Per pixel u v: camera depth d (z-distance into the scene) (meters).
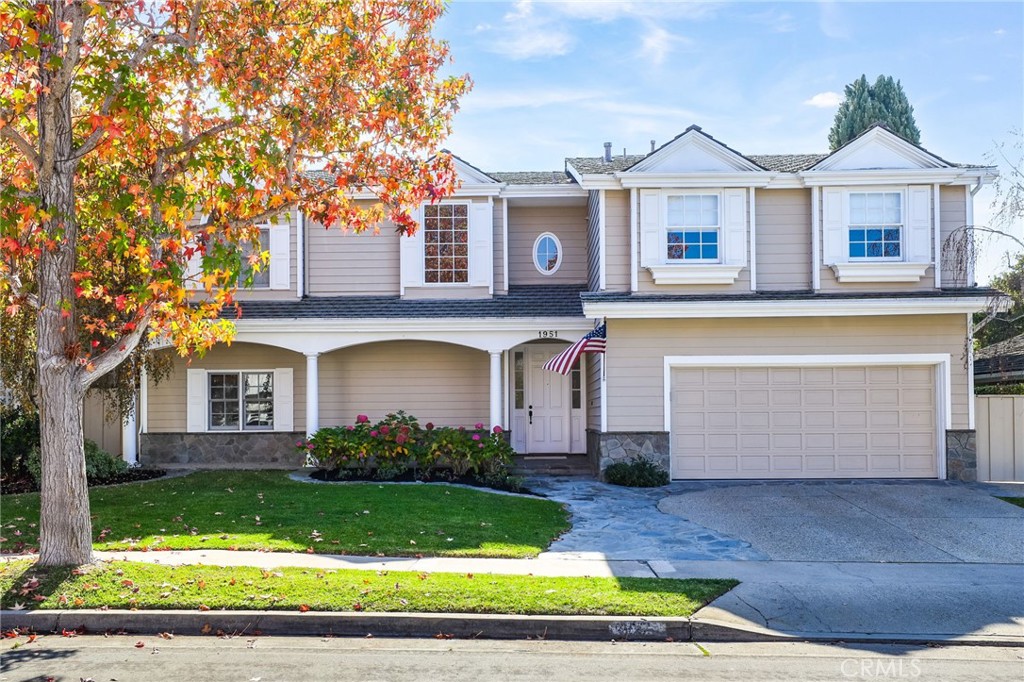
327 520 11.20
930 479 15.73
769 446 15.93
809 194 16.34
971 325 15.73
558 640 7.08
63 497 8.48
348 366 18.28
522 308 17.47
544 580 8.35
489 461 15.48
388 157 10.33
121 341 8.77
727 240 15.97
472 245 18.17
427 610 7.34
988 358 21.66
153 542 9.92
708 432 15.97
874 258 16.05
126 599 7.52
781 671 6.18
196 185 10.38
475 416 18.31
